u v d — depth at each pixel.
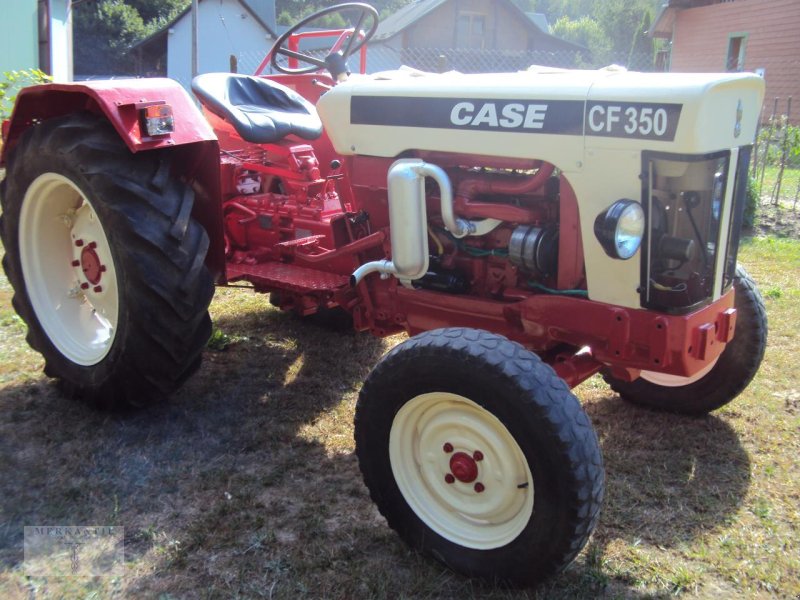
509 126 2.52
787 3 17.58
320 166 4.10
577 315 2.50
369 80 2.96
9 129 3.39
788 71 17.94
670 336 2.36
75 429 3.11
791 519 2.66
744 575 2.38
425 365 2.28
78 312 3.42
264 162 4.07
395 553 2.45
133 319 2.94
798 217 8.18
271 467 2.93
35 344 3.41
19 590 2.21
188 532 2.49
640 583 2.34
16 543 2.41
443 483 2.41
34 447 2.96
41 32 12.16
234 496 2.71
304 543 2.47
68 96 3.25
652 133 2.24
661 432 3.28
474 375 2.18
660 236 2.40
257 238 3.92
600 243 2.27
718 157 2.33
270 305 4.84
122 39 32.69
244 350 4.09
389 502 2.46
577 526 2.10
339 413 3.40
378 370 2.40
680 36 21.08
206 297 3.07
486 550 2.29
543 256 2.56
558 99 2.41
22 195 3.30
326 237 3.60
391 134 2.84
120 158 2.99
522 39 27.88
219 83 3.89
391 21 28.30
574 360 2.65
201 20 25.16
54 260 3.44
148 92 3.02
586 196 2.41
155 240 2.90
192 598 2.21
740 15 18.95
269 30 25.77
